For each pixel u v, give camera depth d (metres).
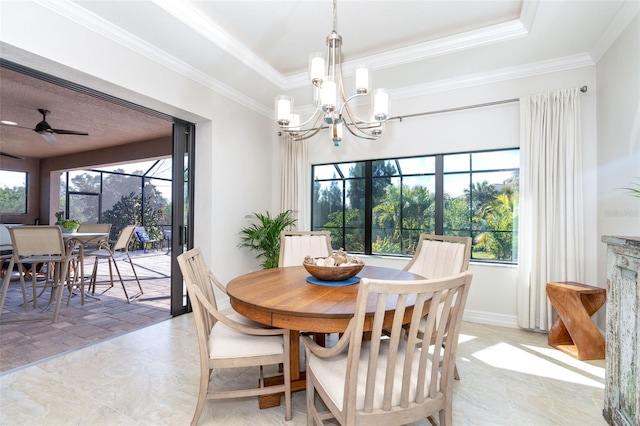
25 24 1.98
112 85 2.51
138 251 9.07
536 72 3.06
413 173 3.75
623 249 1.48
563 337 2.63
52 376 2.12
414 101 3.62
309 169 4.32
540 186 2.92
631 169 2.28
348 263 2.04
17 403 1.82
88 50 2.31
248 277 2.18
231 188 3.74
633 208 2.26
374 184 3.99
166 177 10.02
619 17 2.30
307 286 1.91
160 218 9.79
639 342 1.35
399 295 1.10
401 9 2.41
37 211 7.61
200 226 3.52
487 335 2.90
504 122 3.20
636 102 2.21
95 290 4.63
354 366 1.12
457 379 2.12
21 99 3.94
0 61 2.12
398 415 1.18
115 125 5.02
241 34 2.77
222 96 3.61
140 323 3.17
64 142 6.14
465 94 3.38
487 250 3.38
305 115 4.32
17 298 4.13
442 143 3.49
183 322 3.19
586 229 2.84
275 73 3.45
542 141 2.93
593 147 2.84
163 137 5.75
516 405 1.84
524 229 2.99
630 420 1.42
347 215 4.16
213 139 3.48
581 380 2.12
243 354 1.63
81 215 8.11
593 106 2.85
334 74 2.06
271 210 4.47
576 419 1.71
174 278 3.39
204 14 2.47
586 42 2.66
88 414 1.73
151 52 2.74
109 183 8.62
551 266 2.87
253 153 4.12
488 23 2.59
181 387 2.00
